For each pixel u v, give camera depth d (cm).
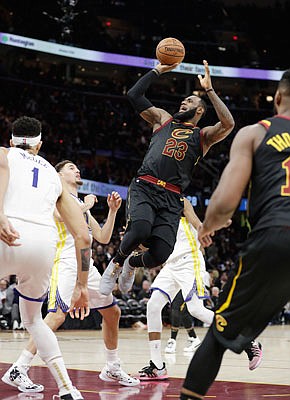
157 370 635
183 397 351
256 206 351
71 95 3422
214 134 588
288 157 350
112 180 2964
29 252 434
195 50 3734
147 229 570
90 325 1736
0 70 3186
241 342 348
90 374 670
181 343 1239
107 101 3553
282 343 1224
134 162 3262
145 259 591
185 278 802
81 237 439
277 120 362
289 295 348
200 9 3903
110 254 2089
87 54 3184
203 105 607
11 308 1602
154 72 612
